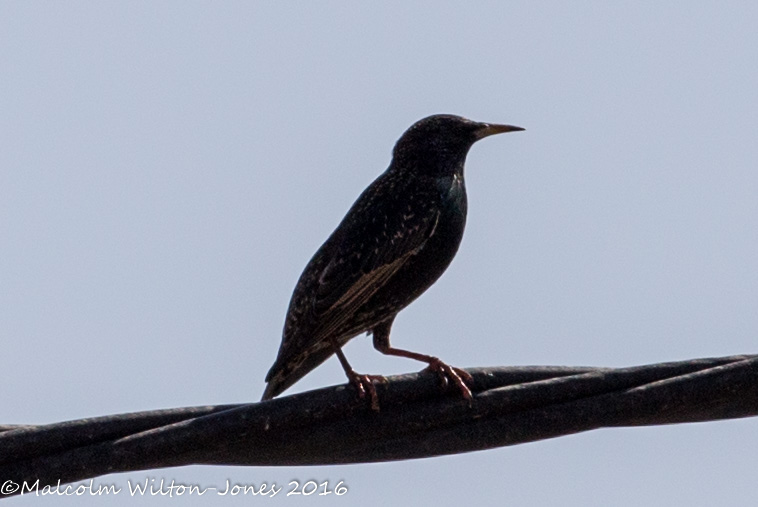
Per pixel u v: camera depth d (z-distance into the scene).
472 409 10.73
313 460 10.80
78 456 10.02
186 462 10.39
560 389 10.66
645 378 10.69
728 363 10.67
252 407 10.39
